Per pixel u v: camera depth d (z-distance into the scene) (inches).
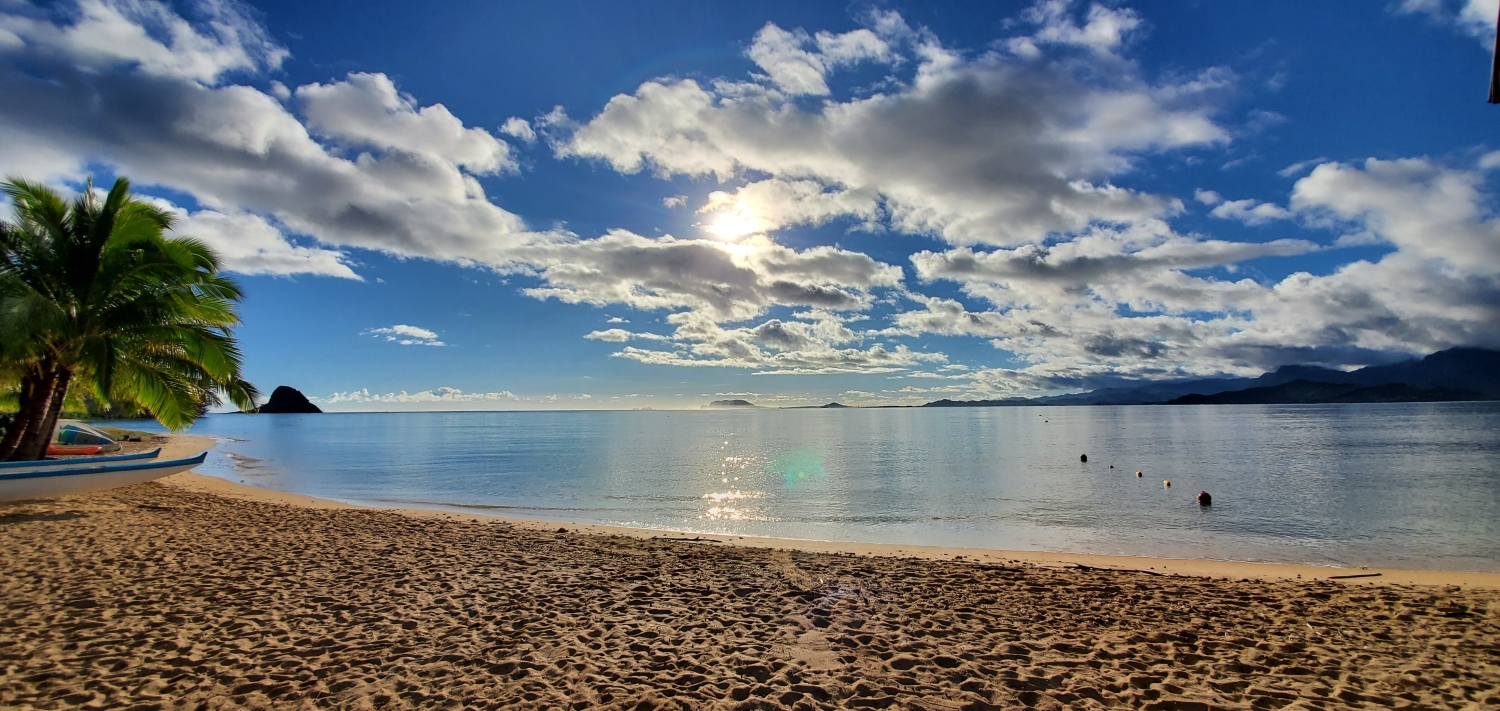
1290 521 746.8
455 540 490.6
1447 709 200.5
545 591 338.3
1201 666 236.7
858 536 665.6
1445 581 418.6
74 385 759.7
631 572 388.2
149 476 619.2
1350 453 1726.1
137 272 624.7
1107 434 2955.2
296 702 196.9
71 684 203.9
